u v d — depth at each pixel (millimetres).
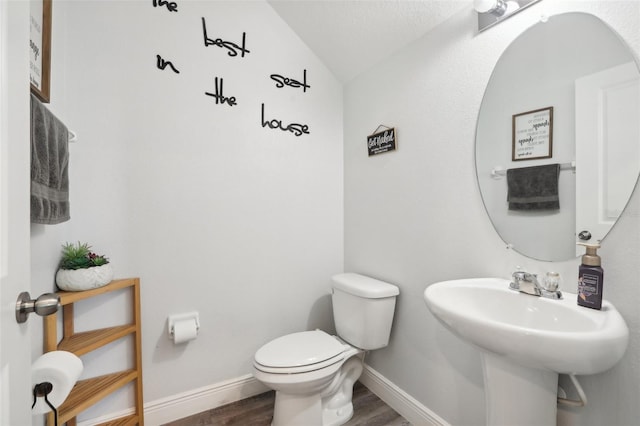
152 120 1520
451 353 1327
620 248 838
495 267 1159
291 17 1835
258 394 1777
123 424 1365
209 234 1656
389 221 1690
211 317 1660
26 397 542
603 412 861
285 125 1885
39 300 539
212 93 1663
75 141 1308
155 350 1519
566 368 671
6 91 485
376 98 1783
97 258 1297
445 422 1353
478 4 1062
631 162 816
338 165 2090
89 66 1384
